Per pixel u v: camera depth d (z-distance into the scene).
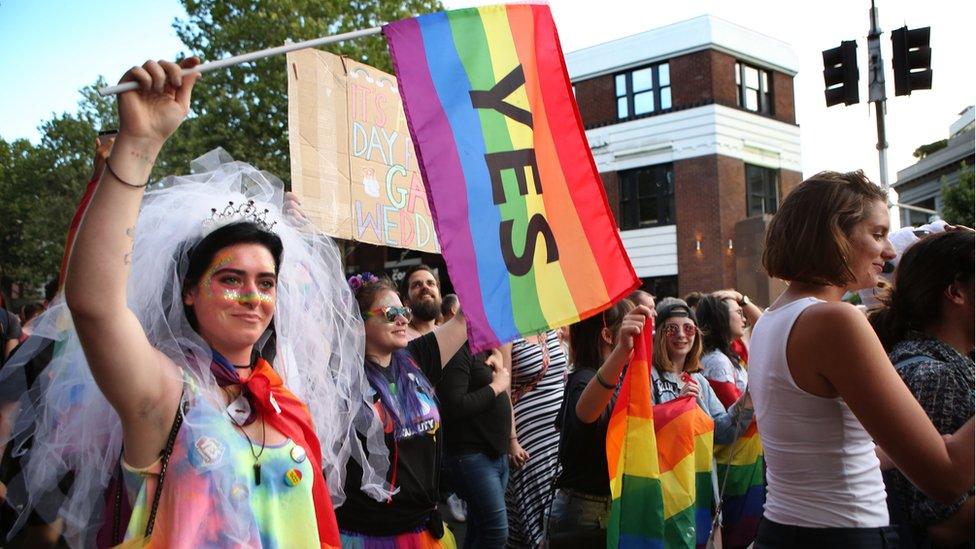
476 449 4.23
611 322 3.64
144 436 1.81
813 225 2.08
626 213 21.89
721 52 20.64
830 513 1.96
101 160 2.42
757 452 3.91
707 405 4.36
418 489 3.20
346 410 2.69
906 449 1.80
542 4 2.97
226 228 2.04
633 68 21.59
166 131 1.76
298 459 1.98
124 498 1.89
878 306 2.86
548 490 4.44
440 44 2.72
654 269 21.30
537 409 4.62
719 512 3.54
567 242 2.83
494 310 2.62
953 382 2.18
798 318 1.97
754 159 21.27
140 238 2.04
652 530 3.11
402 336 3.32
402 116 4.46
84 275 1.66
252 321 2.03
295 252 2.39
